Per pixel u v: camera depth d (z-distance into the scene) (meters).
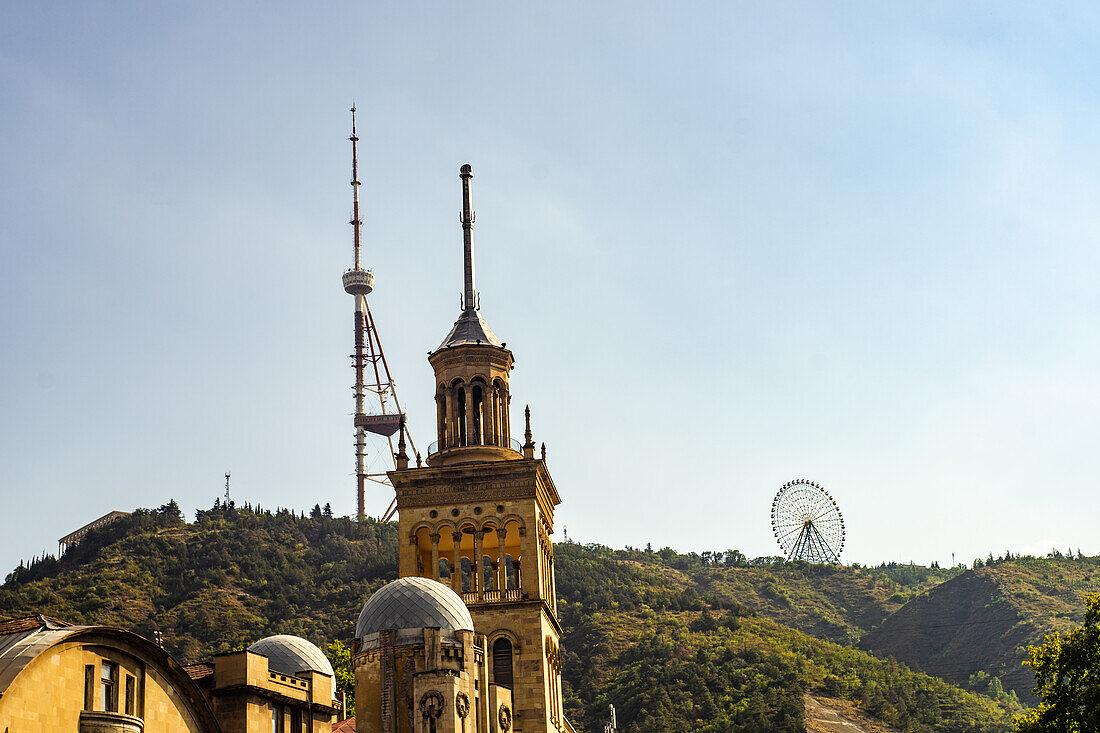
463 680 74.62
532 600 88.19
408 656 74.88
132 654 60.00
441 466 92.06
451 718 72.75
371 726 75.31
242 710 67.75
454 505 91.44
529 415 94.50
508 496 91.19
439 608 76.94
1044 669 89.88
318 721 75.06
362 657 76.50
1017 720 90.31
